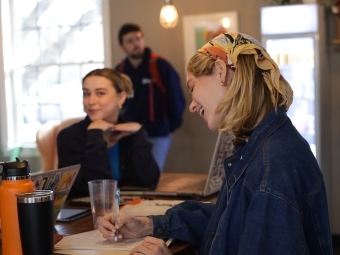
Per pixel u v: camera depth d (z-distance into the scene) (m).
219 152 2.07
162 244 1.33
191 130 4.92
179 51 4.85
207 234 1.50
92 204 1.62
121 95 2.53
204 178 2.58
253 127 1.26
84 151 2.37
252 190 1.17
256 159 1.20
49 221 1.19
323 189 1.23
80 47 5.32
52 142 3.41
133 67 4.73
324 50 4.20
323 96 4.20
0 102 5.51
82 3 5.29
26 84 5.54
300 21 4.08
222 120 1.27
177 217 1.57
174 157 4.99
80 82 5.35
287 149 1.19
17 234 1.24
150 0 4.90
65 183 1.64
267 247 1.10
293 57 4.22
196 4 4.79
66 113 5.43
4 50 5.50
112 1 5.04
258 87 1.24
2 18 5.48
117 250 1.39
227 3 4.68
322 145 4.17
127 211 1.77
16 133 5.59
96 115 2.44
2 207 1.24
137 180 2.41
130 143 2.49
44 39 5.45
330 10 4.33
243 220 1.19
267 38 4.18
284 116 1.26
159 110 4.67
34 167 5.39
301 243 1.10
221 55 1.29
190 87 1.37
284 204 1.11
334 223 4.48
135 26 4.71
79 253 1.36
